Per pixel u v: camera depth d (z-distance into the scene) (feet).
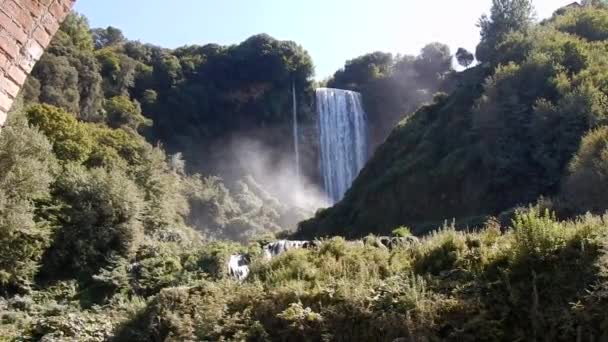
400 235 61.21
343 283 28.07
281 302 28.35
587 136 76.02
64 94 148.87
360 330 24.94
